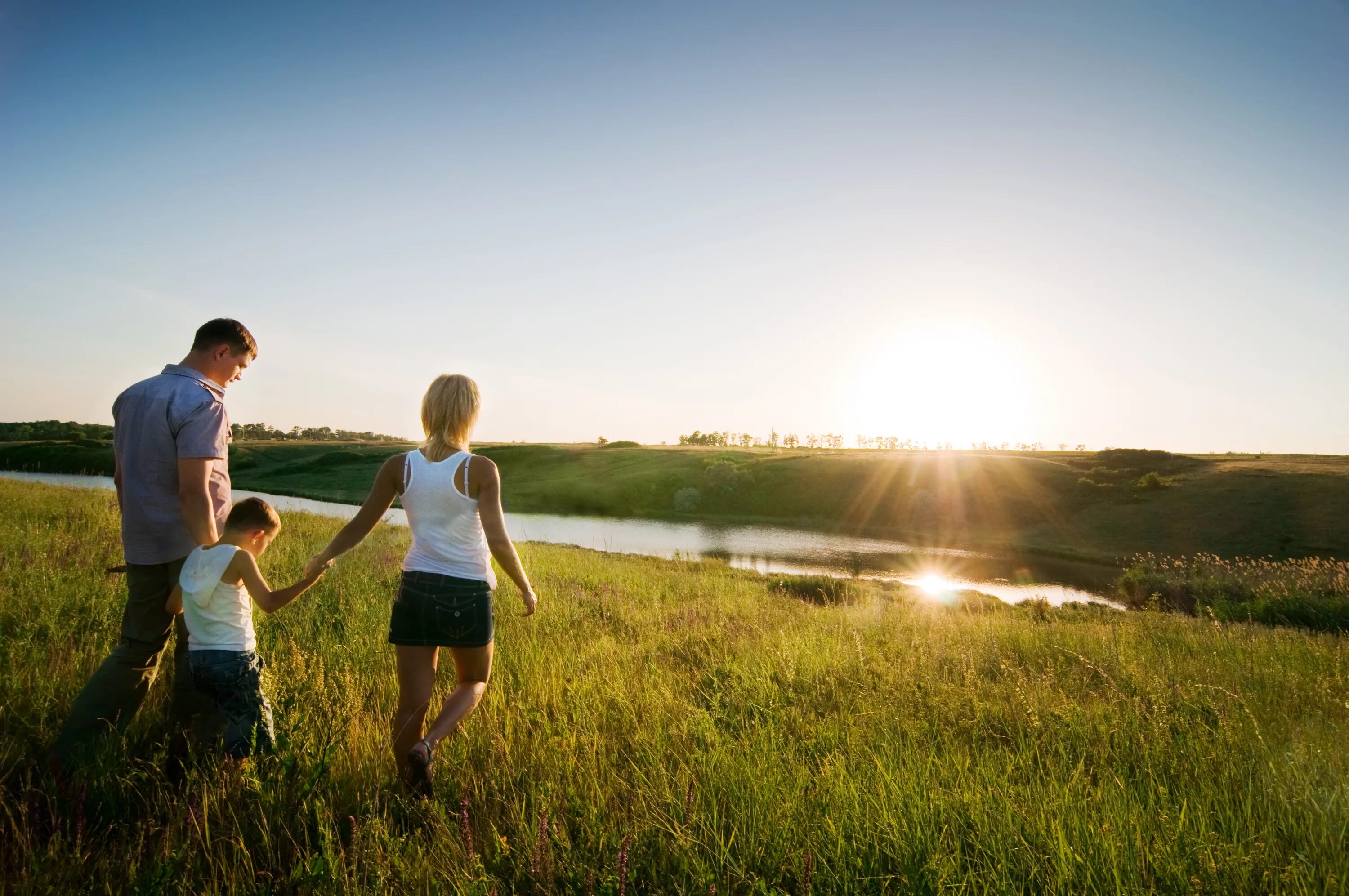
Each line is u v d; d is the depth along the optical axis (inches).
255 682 113.8
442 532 113.3
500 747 121.9
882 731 139.3
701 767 114.6
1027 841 93.1
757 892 80.7
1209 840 91.1
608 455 4303.6
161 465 119.3
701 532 2277.3
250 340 130.0
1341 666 229.8
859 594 643.5
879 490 2891.2
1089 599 1152.2
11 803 96.0
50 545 292.7
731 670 188.7
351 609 235.5
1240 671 215.9
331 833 88.5
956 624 311.3
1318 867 87.5
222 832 93.4
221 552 110.7
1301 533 1905.8
